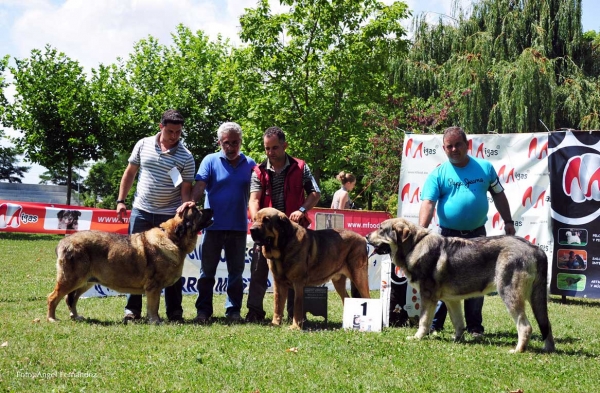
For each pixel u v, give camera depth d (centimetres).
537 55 2245
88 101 3341
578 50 2483
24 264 1571
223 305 973
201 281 797
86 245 715
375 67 2112
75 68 3406
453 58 2428
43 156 3334
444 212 734
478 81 2278
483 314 923
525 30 2406
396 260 694
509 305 610
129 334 636
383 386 462
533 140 1128
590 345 663
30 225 1263
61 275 714
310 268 739
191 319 792
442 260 656
